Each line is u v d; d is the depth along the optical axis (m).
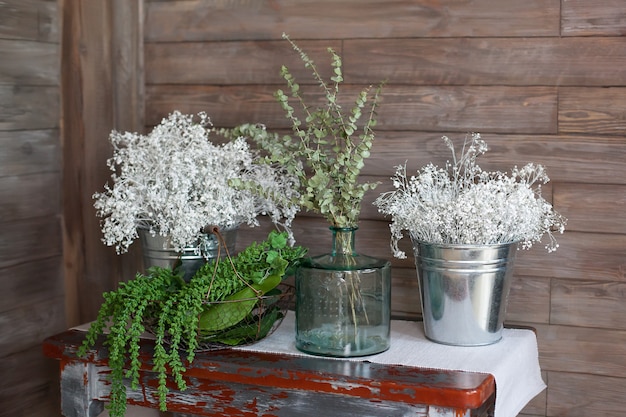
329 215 1.83
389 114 2.16
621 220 2.01
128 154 2.03
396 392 1.59
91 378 1.90
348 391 1.63
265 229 2.31
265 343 1.89
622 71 1.98
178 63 2.36
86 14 2.39
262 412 1.75
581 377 2.07
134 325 1.70
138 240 2.45
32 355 2.31
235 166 2.01
